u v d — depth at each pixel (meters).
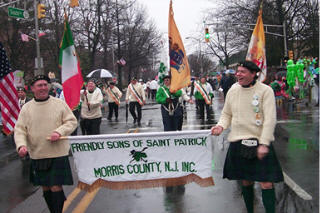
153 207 4.60
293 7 30.58
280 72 21.52
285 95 20.59
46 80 3.94
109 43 43.97
